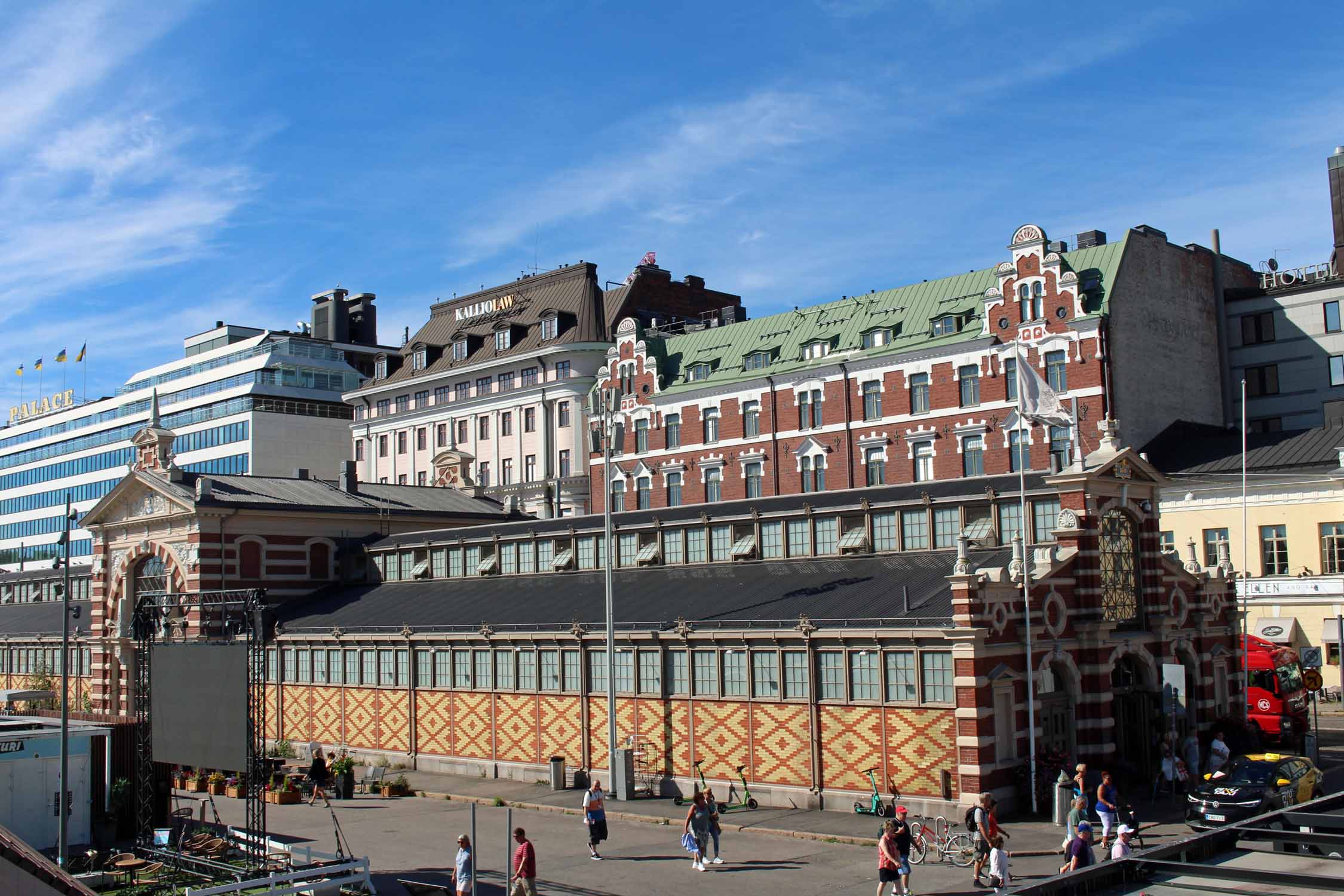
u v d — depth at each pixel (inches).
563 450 3892.7
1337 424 2696.9
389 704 2181.3
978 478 1856.5
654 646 1765.5
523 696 1946.4
